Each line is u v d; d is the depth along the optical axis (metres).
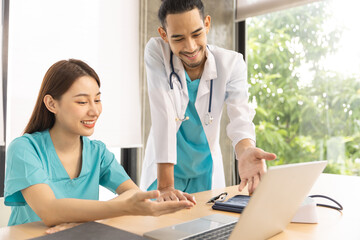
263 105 2.78
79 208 0.84
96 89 1.05
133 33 2.34
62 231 0.75
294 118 2.62
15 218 1.10
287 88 2.67
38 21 1.93
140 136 2.34
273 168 0.58
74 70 1.02
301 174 0.69
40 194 0.90
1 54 1.79
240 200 1.04
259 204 0.61
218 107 1.51
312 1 2.48
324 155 2.49
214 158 1.54
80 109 1.01
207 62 1.45
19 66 1.86
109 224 0.85
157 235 0.75
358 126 2.35
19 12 1.86
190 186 1.60
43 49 1.95
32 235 0.78
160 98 1.41
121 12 2.29
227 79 1.47
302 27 2.60
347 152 2.40
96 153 1.18
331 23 2.47
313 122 2.54
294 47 2.64
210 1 2.66
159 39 1.53
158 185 1.40
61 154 1.09
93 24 2.15
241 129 1.41
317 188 1.35
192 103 1.50
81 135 1.06
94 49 2.15
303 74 2.59
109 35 2.22
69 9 2.05
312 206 0.88
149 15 2.39
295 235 0.78
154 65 1.47
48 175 1.03
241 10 2.84
